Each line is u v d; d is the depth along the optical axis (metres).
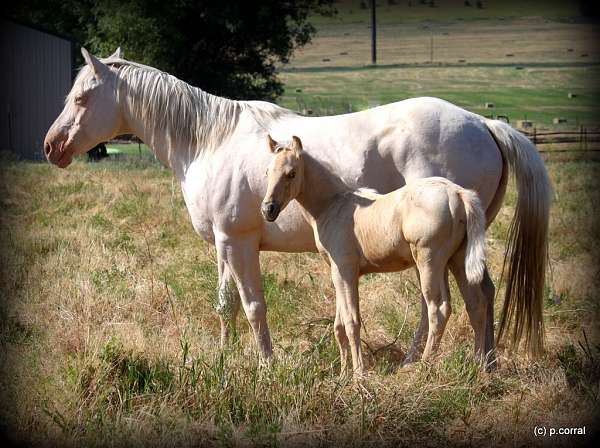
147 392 6.86
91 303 9.43
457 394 6.71
